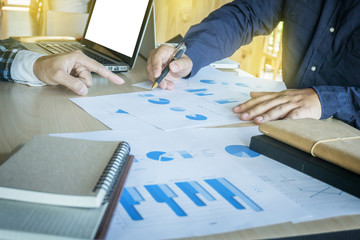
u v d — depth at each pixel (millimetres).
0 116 710
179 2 2340
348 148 538
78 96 881
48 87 933
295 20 1230
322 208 461
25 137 619
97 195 378
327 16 1137
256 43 2529
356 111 823
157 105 854
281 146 599
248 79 1212
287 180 532
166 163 549
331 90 839
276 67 3395
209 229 398
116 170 446
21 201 383
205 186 489
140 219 405
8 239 339
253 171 554
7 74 929
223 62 1410
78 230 343
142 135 659
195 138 663
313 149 558
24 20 2500
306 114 775
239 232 398
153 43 1341
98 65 958
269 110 799
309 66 1181
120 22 1254
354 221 438
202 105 882
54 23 1871
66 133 644
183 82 1100
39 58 930
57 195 376
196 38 1154
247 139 686
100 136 640
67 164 444
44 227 344
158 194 460
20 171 417
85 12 1990
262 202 460
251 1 1287
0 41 1359
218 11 1284
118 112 784
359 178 503
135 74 1159
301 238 401
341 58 1121
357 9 1074
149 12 1129
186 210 430
